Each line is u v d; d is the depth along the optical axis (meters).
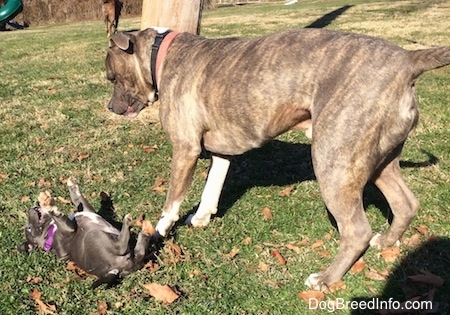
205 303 1.22
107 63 1.53
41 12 10.22
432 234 1.44
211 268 1.34
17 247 1.43
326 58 1.17
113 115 2.53
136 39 1.48
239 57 1.27
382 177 1.32
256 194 1.71
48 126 2.41
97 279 1.29
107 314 1.20
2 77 3.53
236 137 1.33
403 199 1.32
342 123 1.12
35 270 1.34
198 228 1.52
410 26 5.10
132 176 1.86
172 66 1.39
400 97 1.12
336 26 5.45
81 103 2.76
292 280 1.29
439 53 1.10
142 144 2.16
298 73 1.19
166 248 1.41
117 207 1.65
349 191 1.15
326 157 1.15
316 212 1.58
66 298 1.24
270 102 1.22
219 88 1.29
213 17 7.38
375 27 5.18
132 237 1.46
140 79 1.49
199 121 1.35
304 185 1.75
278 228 1.51
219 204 1.66
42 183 1.82
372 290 1.25
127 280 1.29
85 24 8.65
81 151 2.10
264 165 1.92
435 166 1.83
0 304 1.23
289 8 8.17
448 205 1.58
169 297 1.23
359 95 1.12
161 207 1.64
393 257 1.35
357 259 1.22
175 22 2.16
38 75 3.53
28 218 1.42
